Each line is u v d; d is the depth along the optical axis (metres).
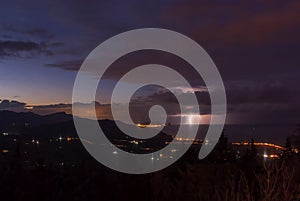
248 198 6.89
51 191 14.81
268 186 6.52
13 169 15.60
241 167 12.72
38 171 15.34
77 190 14.48
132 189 13.30
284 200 6.40
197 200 12.07
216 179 12.51
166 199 12.87
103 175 14.38
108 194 13.60
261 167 11.81
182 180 13.08
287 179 6.82
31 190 14.81
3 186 14.93
